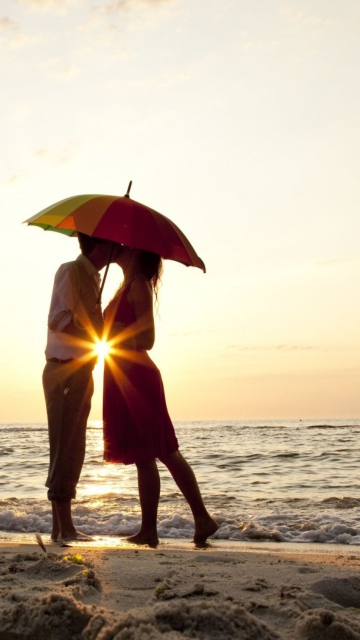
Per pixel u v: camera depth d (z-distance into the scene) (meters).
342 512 6.96
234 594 2.64
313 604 2.46
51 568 2.97
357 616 2.33
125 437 4.68
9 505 7.23
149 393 4.67
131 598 2.58
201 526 4.85
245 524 5.98
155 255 4.70
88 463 14.48
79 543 4.52
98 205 4.56
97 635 1.92
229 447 20.06
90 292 4.60
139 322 4.60
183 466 4.84
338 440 24.28
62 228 4.90
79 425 4.59
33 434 37.38
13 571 2.97
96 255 4.65
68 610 2.09
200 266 4.81
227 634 1.97
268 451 17.61
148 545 4.72
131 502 7.54
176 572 3.10
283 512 6.95
